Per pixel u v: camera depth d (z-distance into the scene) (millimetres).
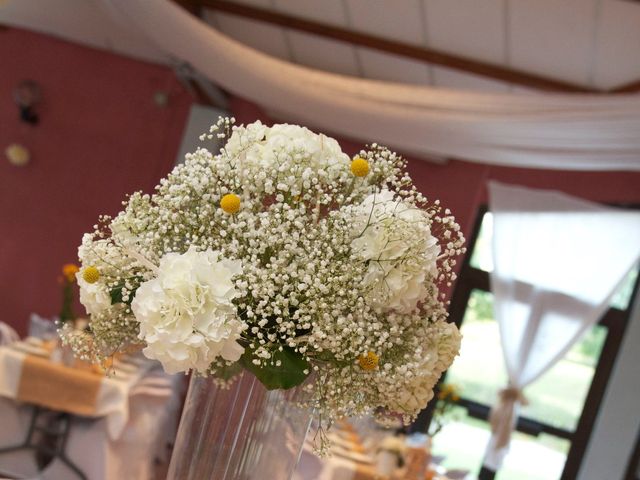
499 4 6418
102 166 10086
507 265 8617
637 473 8562
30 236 10039
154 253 1740
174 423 7934
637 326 8688
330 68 8672
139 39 9008
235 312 1589
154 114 10070
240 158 1729
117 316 1766
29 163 10094
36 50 10141
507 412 8375
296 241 1657
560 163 6348
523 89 7598
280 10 7719
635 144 5664
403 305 1693
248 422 1765
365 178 1782
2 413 5895
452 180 9375
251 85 7152
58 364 5707
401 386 1742
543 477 8859
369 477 5113
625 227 8438
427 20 7023
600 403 8781
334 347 1650
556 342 8359
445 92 6375
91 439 5816
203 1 7961
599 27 6133
